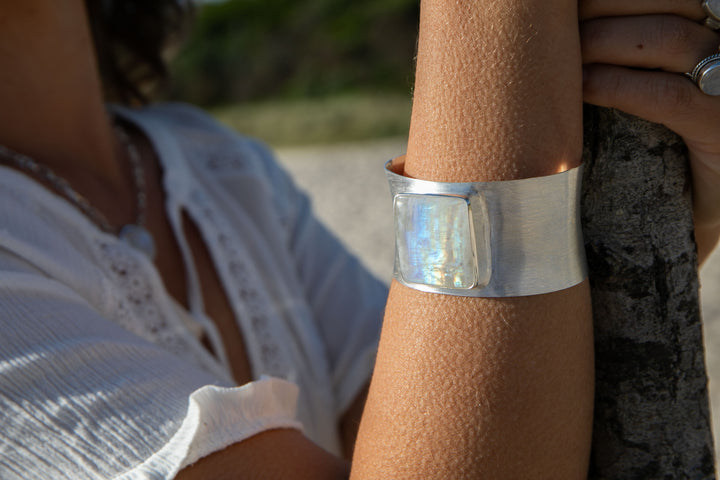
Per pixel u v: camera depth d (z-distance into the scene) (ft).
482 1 1.03
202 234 1.75
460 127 1.04
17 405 1.10
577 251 1.08
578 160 1.06
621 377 1.20
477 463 1.05
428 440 1.06
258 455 1.17
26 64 1.54
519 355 1.04
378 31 25.12
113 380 1.16
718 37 1.02
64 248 1.41
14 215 1.37
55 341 1.16
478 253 1.04
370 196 10.89
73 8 1.60
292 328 1.82
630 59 1.04
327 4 26.73
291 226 2.02
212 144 1.99
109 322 1.28
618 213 1.16
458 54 1.04
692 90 1.04
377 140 17.43
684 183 1.16
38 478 1.08
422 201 1.05
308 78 25.64
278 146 18.29
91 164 1.66
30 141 1.57
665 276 1.17
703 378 1.21
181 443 1.11
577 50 1.05
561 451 1.07
